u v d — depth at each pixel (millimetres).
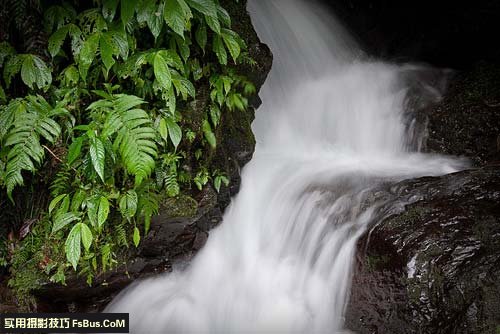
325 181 4684
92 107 3236
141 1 3184
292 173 4930
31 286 3574
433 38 7488
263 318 4141
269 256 4422
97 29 3277
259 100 4832
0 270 3750
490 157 5211
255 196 4715
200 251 4305
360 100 6332
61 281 3568
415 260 3430
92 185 3467
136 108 3451
